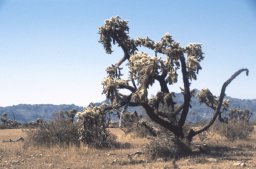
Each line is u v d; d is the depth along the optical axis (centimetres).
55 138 2369
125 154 2047
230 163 1656
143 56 2045
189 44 2183
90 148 2225
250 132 2928
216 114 2186
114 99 2083
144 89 1975
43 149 2227
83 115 2162
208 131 2886
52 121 2470
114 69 2262
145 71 1984
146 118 2625
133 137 3020
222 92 2178
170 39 2148
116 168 1565
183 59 2123
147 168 1557
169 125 2127
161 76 2114
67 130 2394
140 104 2097
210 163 1684
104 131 2364
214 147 2248
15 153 2086
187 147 1955
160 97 2148
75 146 2245
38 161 1797
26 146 2333
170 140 1950
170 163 1678
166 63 2100
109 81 2077
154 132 2273
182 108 2169
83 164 1683
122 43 2272
